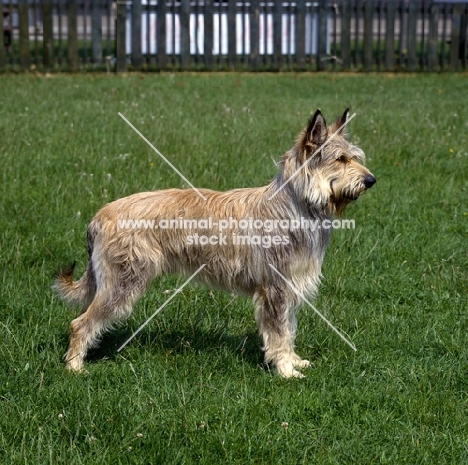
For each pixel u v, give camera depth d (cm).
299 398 512
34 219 807
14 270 703
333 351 589
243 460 449
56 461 441
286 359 558
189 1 1941
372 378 548
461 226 832
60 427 475
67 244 756
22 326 604
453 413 495
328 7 1986
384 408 505
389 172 1002
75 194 881
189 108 1391
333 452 459
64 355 567
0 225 789
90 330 553
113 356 584
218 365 563
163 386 527
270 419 489
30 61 1917
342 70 2022
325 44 2009
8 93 1533
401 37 2022
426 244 784
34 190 893
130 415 486
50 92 1557
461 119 1311
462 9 2020
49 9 1902
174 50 1961
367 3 1986
